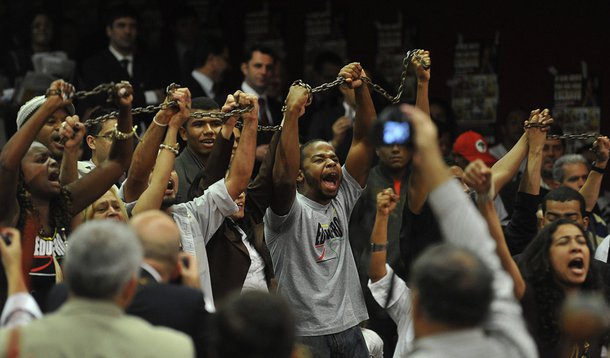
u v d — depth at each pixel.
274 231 14.91
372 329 16.05
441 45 26.06
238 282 14.36
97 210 13.12
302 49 27.23
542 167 21.66
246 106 13.89
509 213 20.42
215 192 13.82
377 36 26.56
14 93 22.81
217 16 27.81
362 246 15.96
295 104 14.17
